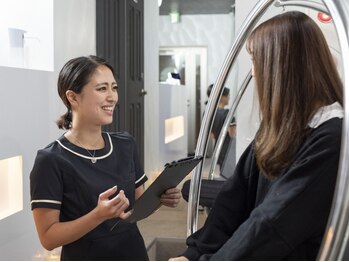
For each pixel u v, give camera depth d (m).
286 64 1.06
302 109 1.04
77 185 1.68
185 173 1.71
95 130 1.79
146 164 5.59
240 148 3.55
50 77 3.07
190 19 9.70
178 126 7.50
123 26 4.50
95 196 1.70
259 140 1.13
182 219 4.22
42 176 1.64
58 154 1.69
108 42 4.11
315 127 1.02
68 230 1.56
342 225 0.72
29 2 3.19
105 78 1.74
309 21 1.09
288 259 1.00
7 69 2.53
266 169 1.08
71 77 1.73
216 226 1.31
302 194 0.95
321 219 0.97
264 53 1.10
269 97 1.09
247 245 0.98
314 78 1.05
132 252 1.76
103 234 1.70
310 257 1.00
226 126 3.14
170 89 6.80
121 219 1.54
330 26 3.01
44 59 3.18
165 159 6.55
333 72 1.08
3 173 2.63
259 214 0.99
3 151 2.50
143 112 5.32
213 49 9.64
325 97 1.05
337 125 0.99
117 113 4.30
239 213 1.31
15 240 2.65
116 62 4.32
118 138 1.91
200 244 1.29
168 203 1.77
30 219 2.83
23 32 3.07
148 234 3.80
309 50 1.06
